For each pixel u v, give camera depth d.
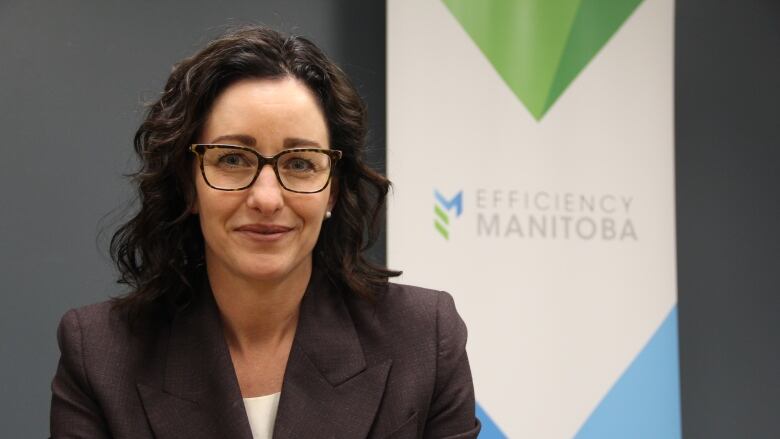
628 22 2.95
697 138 3.50
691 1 3.53
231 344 1.45
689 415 3.42
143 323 1.46
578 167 2.87
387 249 2.72
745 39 3.58
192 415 1.36
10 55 2.83
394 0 2.74
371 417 1.39
